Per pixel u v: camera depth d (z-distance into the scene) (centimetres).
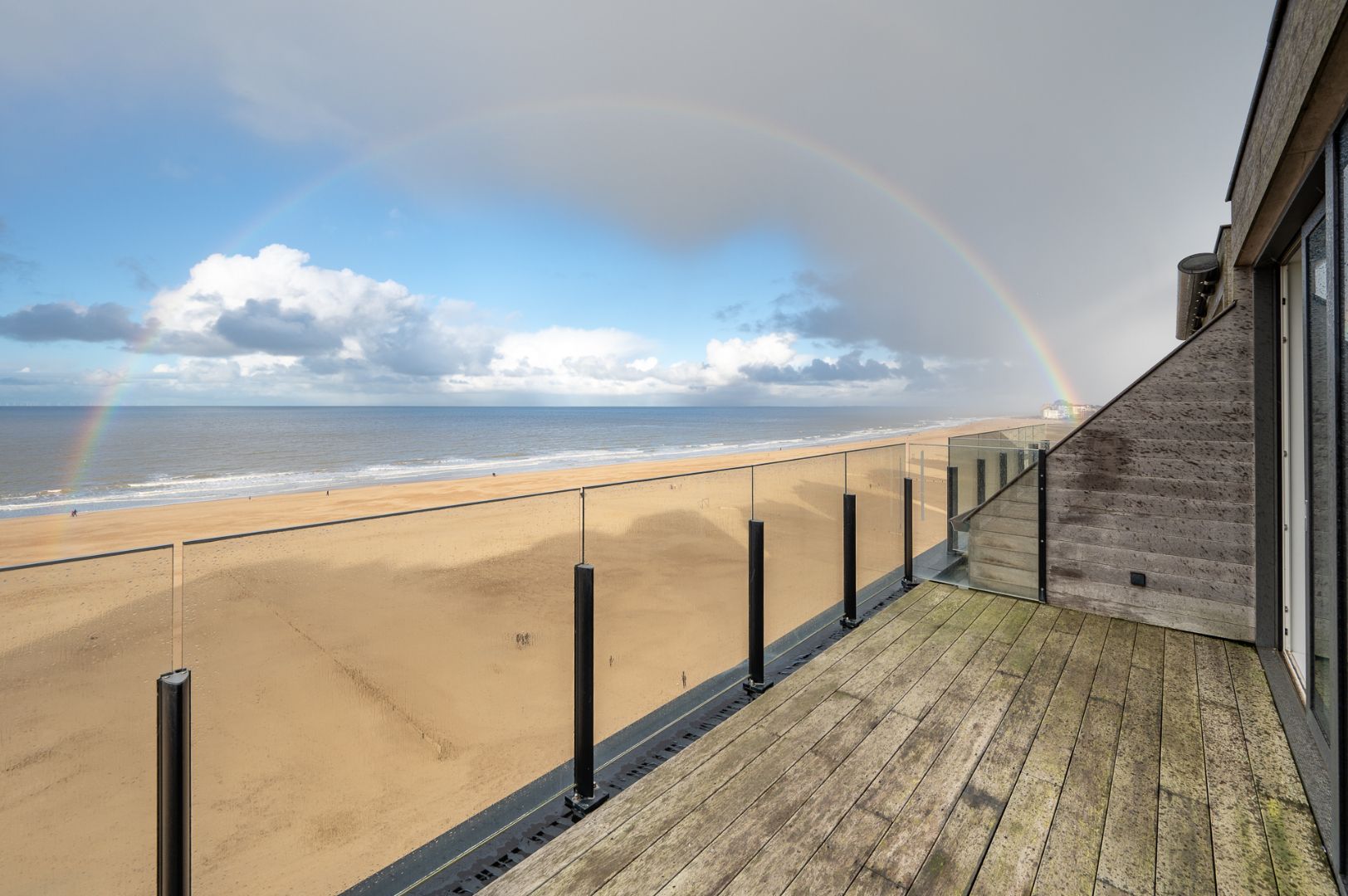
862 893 186
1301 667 336
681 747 274
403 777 201
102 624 142
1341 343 197
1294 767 250
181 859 147
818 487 415
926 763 256
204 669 160
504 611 234
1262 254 355
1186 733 279
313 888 177
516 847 211
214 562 163
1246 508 390
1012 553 485
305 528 182
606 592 288
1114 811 224
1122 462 433
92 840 140
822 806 227
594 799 232
